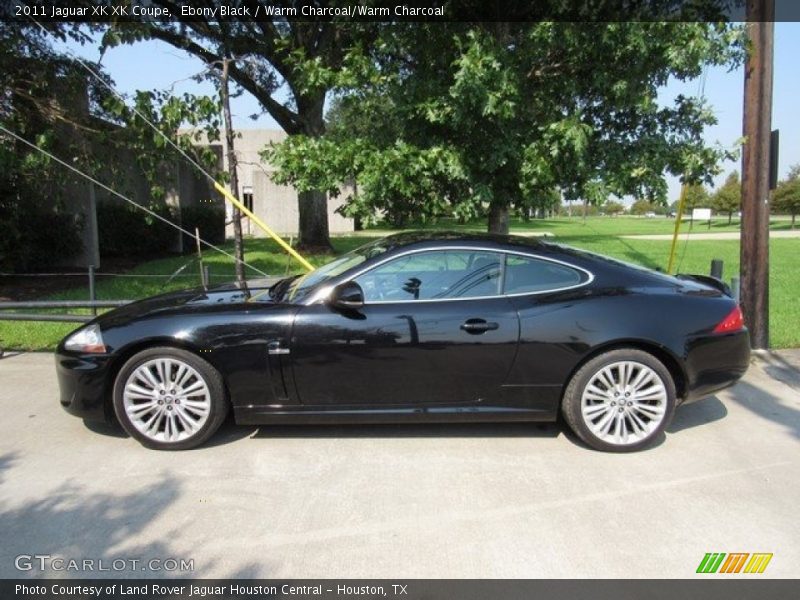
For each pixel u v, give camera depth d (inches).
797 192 1533.0
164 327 162.4
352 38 280.8
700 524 129.9
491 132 245.3
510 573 113.0
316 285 171.2
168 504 137.7
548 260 171.2
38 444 169.9
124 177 424.2
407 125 251.6
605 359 163.8
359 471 154.4
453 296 166.4
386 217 266.8
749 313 263.4
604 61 242.2
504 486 146.8
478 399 165.6
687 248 772.6
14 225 423.5
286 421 166.7
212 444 170.2
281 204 1212.5
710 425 186.4
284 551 120.0
